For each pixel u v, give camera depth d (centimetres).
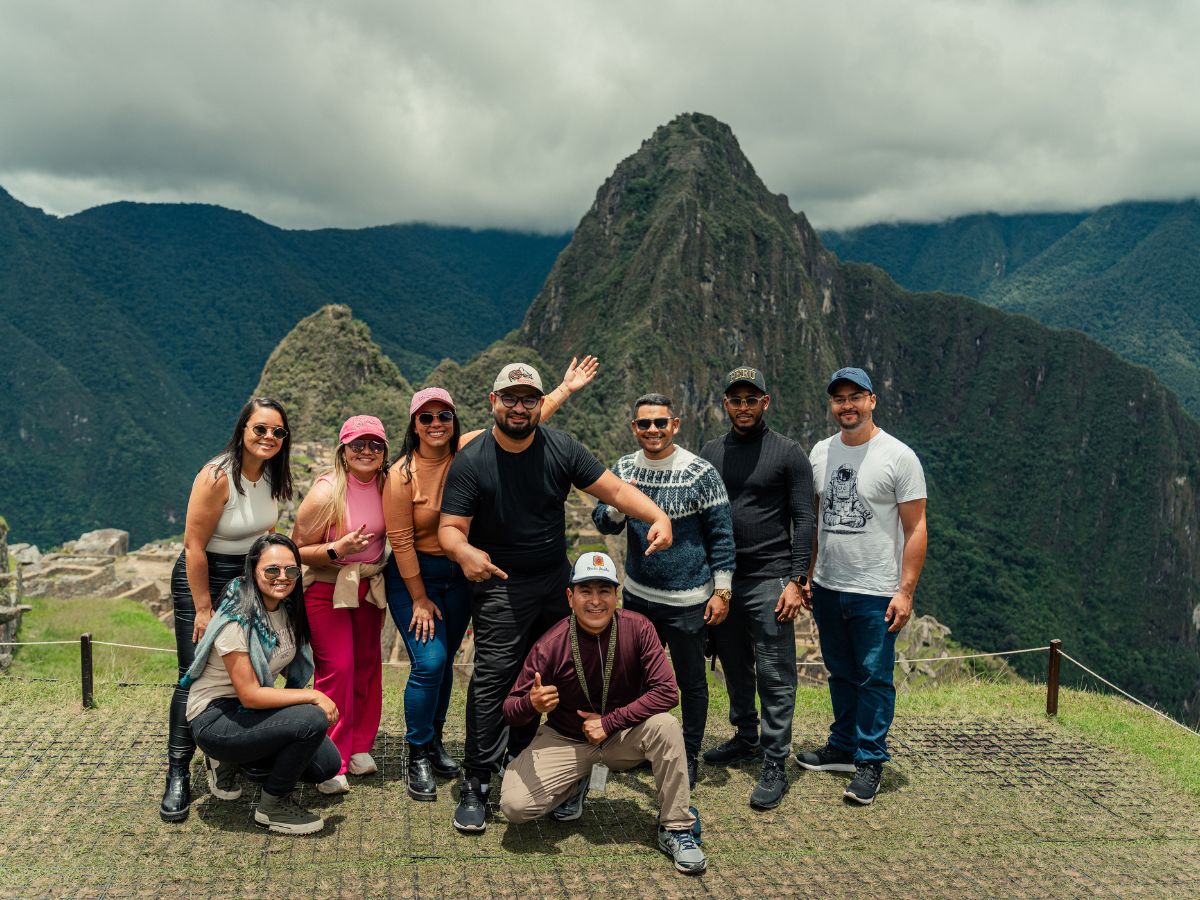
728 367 17762
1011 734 620
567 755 431
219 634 411
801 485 494
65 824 429
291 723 409
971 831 462
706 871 410
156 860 398
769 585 497
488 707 440
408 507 452
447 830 438
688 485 470
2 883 374
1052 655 668
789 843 443
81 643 598
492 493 429
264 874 390
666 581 474
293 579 420
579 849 425
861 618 501
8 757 510
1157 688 18225
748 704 536
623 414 14775
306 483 4041
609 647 418
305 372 10831
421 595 465
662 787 418
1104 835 461
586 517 4769
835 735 539
